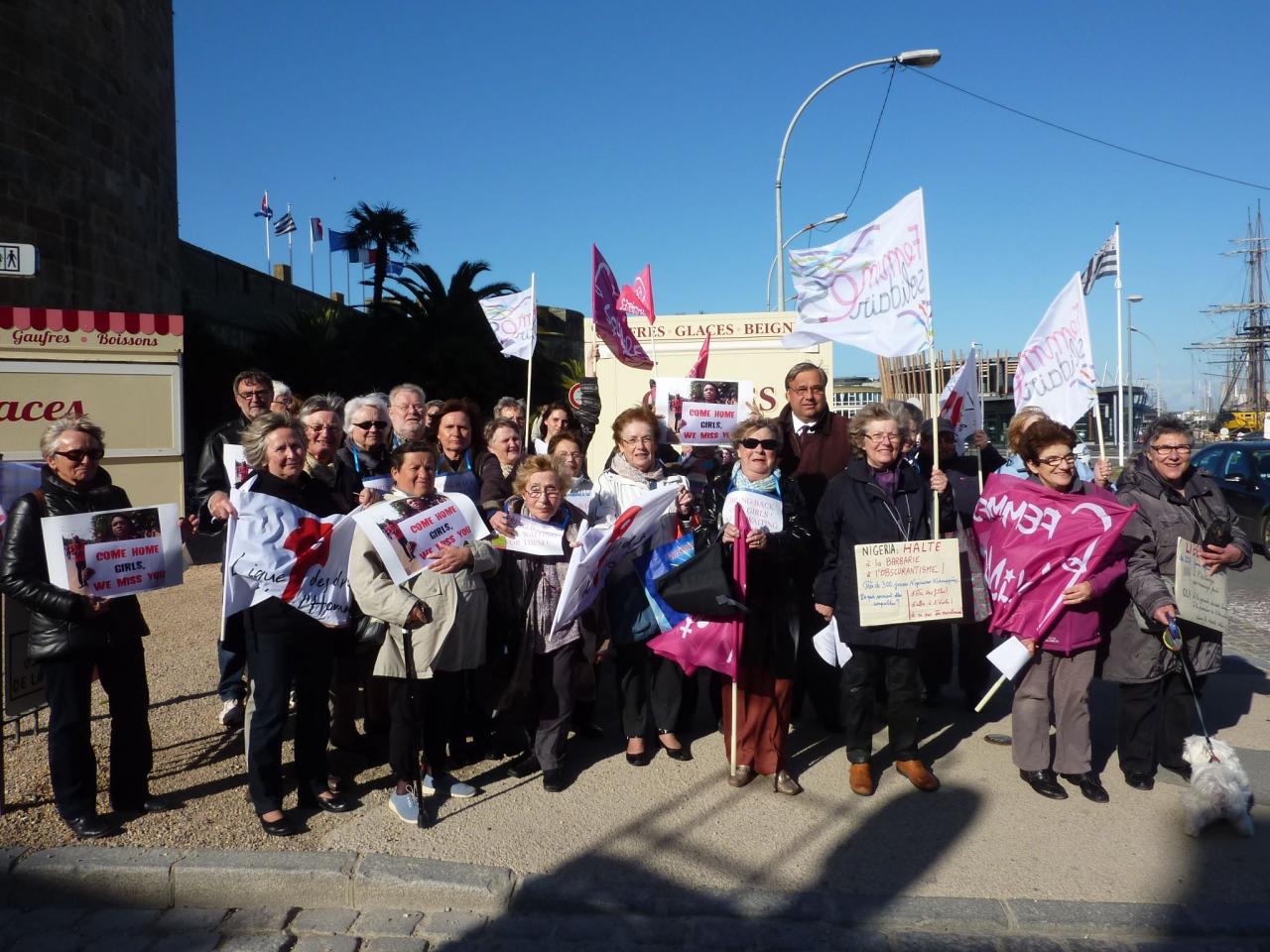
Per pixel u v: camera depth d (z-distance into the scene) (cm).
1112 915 343
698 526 491
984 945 334
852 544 462
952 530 502
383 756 512
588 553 430
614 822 422
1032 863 384
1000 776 477
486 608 456
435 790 453
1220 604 459
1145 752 460
